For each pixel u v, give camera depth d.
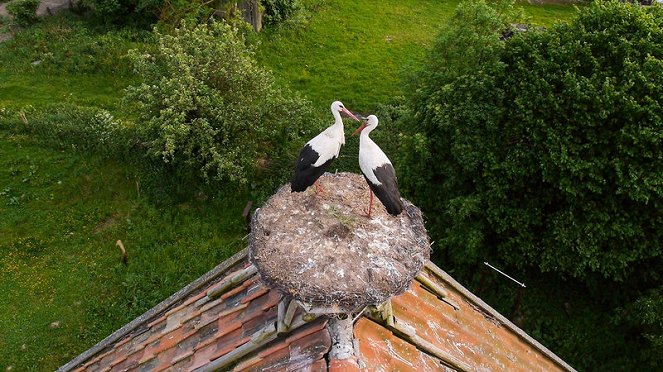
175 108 15.68
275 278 4.99
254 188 17.12
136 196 16.91
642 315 12.11
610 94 11.93
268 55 24.03
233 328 6.39
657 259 12.81
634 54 12.66
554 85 12.80
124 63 22.05
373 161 5.98
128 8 24.14
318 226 5.49
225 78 16.88
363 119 7.37
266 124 17.11
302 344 5.46
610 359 13.48
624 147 11.91
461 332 7.30
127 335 8.14
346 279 4.97
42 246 15.36
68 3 26.27
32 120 18.64
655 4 14.41
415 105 15.20
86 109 19.38
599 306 14.34
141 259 15.09
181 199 16.92
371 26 27.27
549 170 12.45
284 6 25.91
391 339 5.93
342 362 5.09
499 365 7.28
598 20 13.55
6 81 21.14
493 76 13.36
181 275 14.77
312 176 6.15
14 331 13.29
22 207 16.38
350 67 23.88
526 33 14.27
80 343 13.13
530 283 14.74
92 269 14.84
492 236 14.16
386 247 5.36
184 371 6.29
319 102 21.45
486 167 13.03
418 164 14.27
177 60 16.08
